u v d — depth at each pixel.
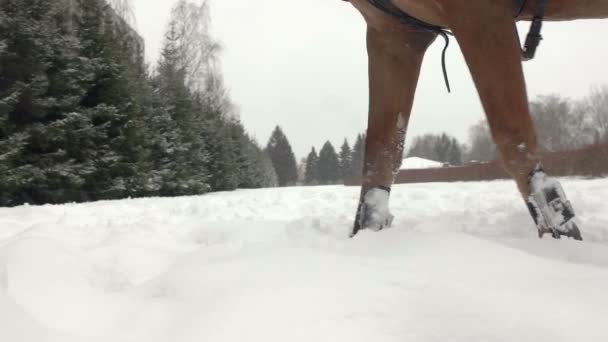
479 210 5.70
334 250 2.15
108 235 3.37
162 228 4.06
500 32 2.31
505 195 8.38
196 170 25.77
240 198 11.45
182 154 23.72
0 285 1.68
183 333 1.28
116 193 17.02
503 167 2.45
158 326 1.39
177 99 25.80
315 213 6.64
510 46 2.31
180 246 2.89
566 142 54.25
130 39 23.91
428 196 8.85
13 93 12.93
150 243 2.87
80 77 15.66
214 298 1.47
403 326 1.28
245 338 1.23
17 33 13.20
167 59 33.91
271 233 3.38
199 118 30.17
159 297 1.64
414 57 3.05
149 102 22.16
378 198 3.01
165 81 27.11
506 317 1.30
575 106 55.03
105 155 16.52
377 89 3.10
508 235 3.11
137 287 1.78
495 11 2.31
